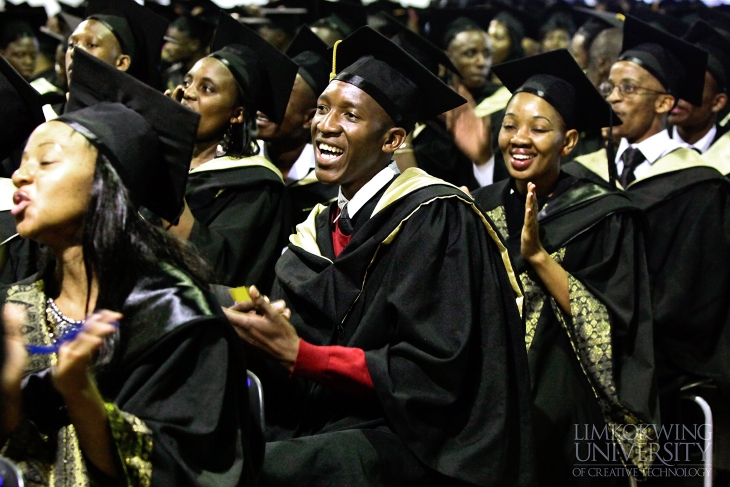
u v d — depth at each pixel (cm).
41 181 220
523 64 400
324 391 310
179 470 213
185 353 221
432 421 288
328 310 306
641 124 468
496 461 285
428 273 294
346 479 277
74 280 233
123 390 219
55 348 220
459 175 544
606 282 376
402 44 532
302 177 491
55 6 805
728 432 423
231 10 702
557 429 355
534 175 386
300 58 477
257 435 258
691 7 759
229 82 406
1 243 324
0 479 195
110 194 221
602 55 590
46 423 224
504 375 292
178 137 237
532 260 363
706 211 441
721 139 525
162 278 228
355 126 314
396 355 292
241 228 385
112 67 242
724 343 430
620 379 367
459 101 326
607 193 392
